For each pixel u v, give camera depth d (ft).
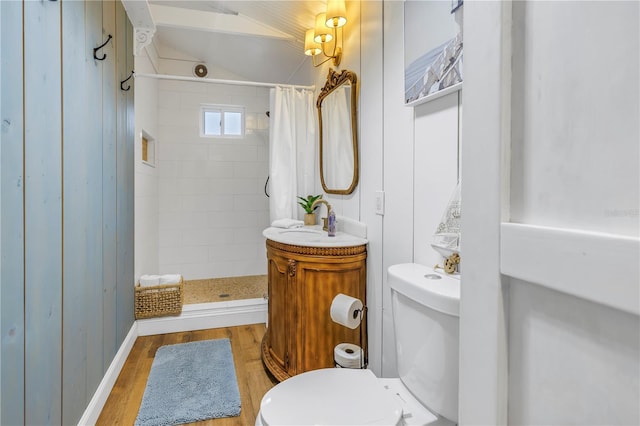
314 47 7.87
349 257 5.90
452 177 3.95
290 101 9.11
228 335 8.91
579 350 1.35
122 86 7.18
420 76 4.33
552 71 1.49
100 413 5.65
